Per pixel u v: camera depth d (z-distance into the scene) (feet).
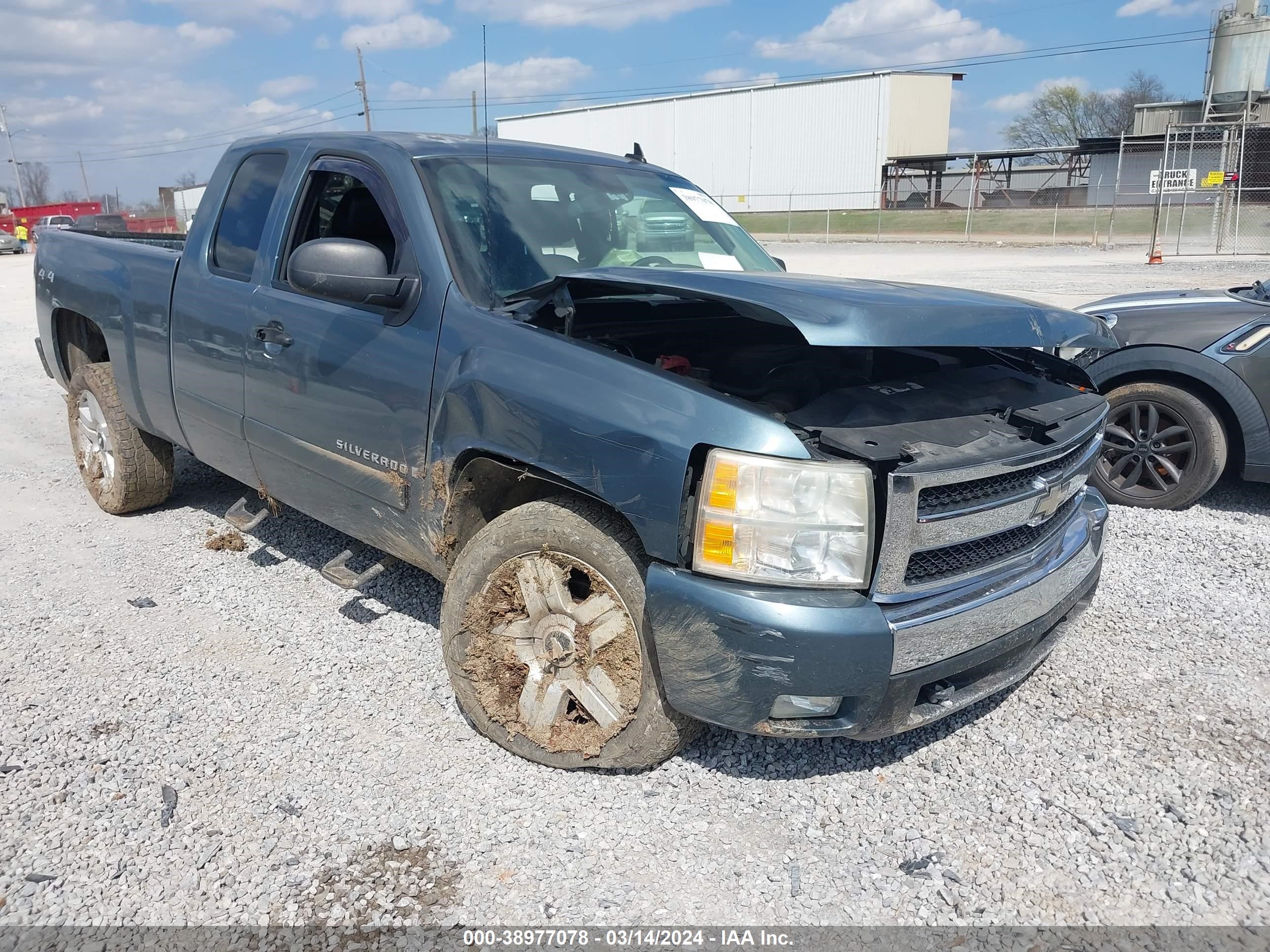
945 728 10.73
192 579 14.64
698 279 9.17
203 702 11.07
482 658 10.03
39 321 18.71
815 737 8.50
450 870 8.39
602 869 8.44
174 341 14.38
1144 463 18.53
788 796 9.50
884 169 142.20
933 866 8.52
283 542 16.15
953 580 8.76
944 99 143.95
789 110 146.41
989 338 8.66
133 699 11.11
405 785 9.57
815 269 71.15
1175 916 7.93
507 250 11.23
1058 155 151.74
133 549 15.88
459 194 11.51
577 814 9.18
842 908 8.01
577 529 9.20
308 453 12.16
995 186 151.23
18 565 15.15
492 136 13.60
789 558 8.13
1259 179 93.86
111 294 15.79
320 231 12.66
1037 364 11.87
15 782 9.48
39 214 162.09
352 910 7.90
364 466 11.32
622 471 8.64
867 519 8.14
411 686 11.51
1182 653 12.44
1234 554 15.93
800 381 9.70
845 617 8.02
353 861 8.48
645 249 12.94
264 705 11.03
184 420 14.67
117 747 10.12
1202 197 98.89
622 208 13.07
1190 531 17.06
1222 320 17.58
